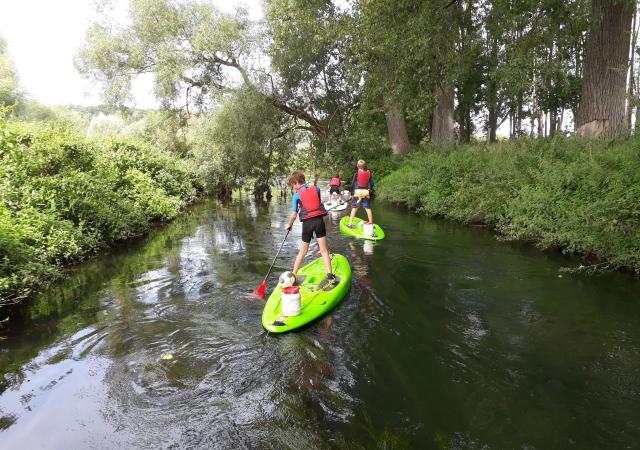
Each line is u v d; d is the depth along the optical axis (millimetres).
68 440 3062
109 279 6941
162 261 8094
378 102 14914
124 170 13391
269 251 8750
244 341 4523
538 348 4176
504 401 3344
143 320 5180
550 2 10641
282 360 4078
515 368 3820
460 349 4188
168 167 17438
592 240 6699
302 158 23344
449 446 2857
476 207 10516
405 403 3346
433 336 4488
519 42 11555
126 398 3545
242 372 3885
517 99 21656
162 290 6312
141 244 9820
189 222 13461
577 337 4391
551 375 3695
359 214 13570
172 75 17812
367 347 4281
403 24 10453
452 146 15383
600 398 3355
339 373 3814
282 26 15852
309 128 22984
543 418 3127
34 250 6500
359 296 5746
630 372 3713
